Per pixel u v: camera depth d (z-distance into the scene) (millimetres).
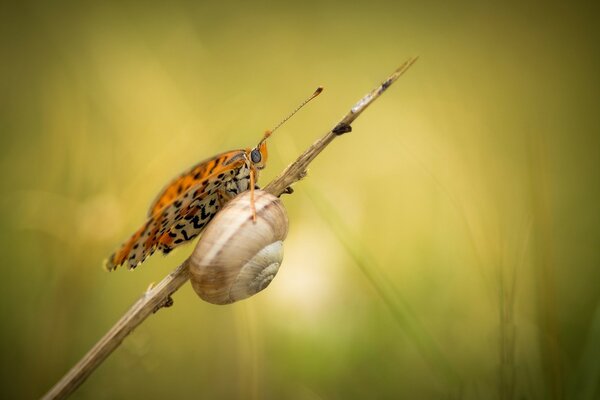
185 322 410
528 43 683
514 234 402
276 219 367
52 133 438
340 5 720
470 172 434
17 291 410
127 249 362
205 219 376
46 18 579
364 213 424
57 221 416
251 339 400
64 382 365
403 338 404
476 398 391
